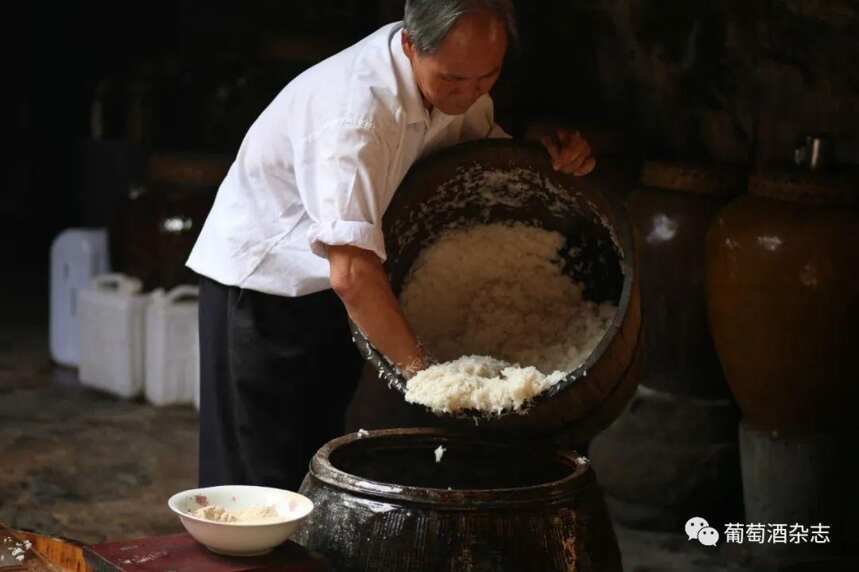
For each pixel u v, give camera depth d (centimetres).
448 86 264
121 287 592
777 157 440
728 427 433
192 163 587
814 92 422
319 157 270
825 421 392
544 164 294
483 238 312
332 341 308
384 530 235
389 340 263
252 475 311
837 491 395
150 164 606
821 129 425
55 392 599
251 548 226
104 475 483
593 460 453
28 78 966
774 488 400
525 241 311
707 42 448
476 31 253
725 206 404
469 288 312
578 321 305
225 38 718
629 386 279
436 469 280
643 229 430
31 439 524
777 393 392
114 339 589
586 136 466
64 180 976
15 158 979
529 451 269
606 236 301
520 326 307
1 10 957
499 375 271
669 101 472
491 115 314
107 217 773
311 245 266
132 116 732
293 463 312
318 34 629
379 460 276
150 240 586
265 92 625
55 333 648
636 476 438
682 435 433
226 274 302
